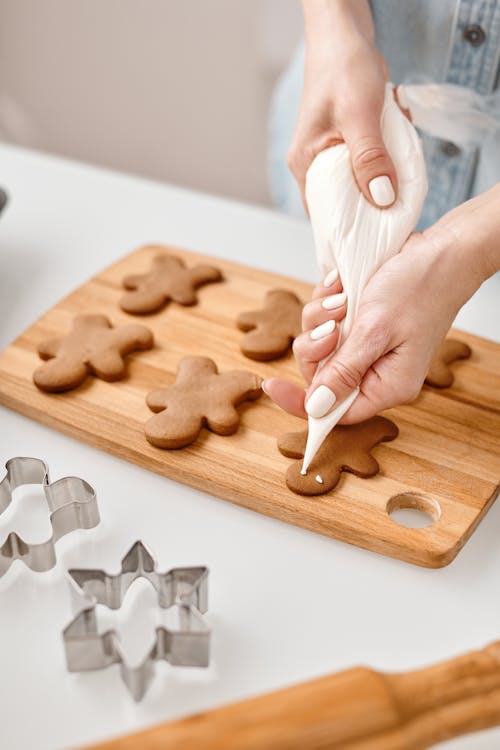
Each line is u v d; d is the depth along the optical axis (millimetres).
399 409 862
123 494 788
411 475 790
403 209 822
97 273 1052
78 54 2037
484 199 772
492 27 985
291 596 700
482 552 746
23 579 708
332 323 776
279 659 653
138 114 2088
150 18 1924
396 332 741
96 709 619
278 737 517
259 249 1130
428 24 1027
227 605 690
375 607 694
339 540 751
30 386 880
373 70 894
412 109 1063
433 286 747
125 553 731
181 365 890
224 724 523
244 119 2008
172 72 1990
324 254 838
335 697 538
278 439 813
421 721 543
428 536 732
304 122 914
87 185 1256
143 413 850
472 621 687
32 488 789
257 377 875
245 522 764
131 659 649
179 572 665
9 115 2207
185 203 1220
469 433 837
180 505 779
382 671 613
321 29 934
